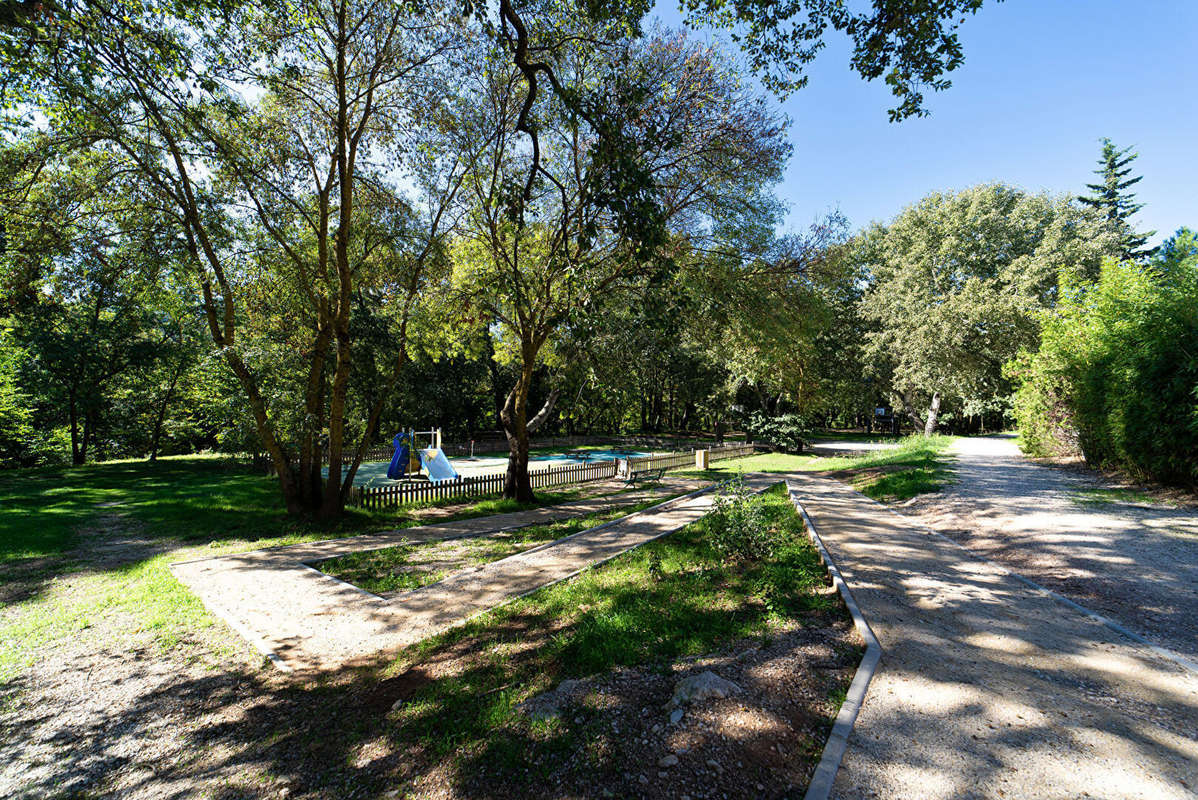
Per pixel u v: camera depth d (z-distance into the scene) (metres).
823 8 7.57
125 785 3.52
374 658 5.21
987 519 9.73
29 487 17.52
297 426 12.29
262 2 9.12
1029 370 17.02
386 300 16.14
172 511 13.42
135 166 11.07
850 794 2.82
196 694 4.67
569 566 8.02
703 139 13.02
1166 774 2.89
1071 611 5.39
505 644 5.16
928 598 5.82
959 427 52.62
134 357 25.12
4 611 6.67
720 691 3.81
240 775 3.53
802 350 21.47
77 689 4.79
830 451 35.88
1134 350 10.85
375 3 10.87
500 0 6.88
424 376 34.59
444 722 3.83
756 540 7.74
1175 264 10.95
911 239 33.81
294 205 12.65
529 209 13.62
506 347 19.25
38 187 10.78
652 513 12.92
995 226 31.25
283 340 15.12
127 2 8.37
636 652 4.63
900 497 13.30
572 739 3.44
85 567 8.68
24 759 3.83
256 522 12.38
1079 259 28.14
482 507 15.16
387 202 13.69
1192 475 9.77
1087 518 9.05
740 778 3.01
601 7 7.87
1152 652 4.42
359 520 12.89
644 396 47.84
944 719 3.49
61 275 11.75
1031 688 3.88
